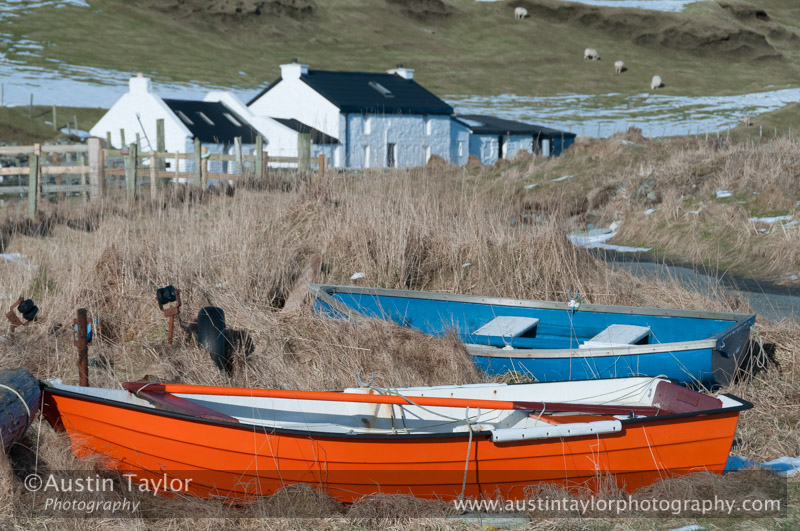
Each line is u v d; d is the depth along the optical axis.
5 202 40.94
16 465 10.73
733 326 15.78
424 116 93.12
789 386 15.56
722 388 15.45
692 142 51.78
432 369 15.60
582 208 40.44
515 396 12.70
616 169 46.75
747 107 147.75
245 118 85.31
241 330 17.06
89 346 16.19
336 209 25.69
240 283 19.69
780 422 14.15
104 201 33.75
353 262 23.11
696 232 33.81
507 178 47.50
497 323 18.27
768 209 34.62
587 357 15.42
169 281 18.89
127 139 81.75
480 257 22.27
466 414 11.44
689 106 150.00
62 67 154.88
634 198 39.47
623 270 24.56
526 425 12.29
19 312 16.39
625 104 154.88
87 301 18.06
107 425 10.73
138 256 20.00
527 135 100.50
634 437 10.96
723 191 37.62
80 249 21.58
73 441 10.88
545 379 15.79
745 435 13.50
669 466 11.17
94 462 10.77
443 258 23.06
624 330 17.36
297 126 86.56
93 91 134.00
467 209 26.03
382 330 16.48
